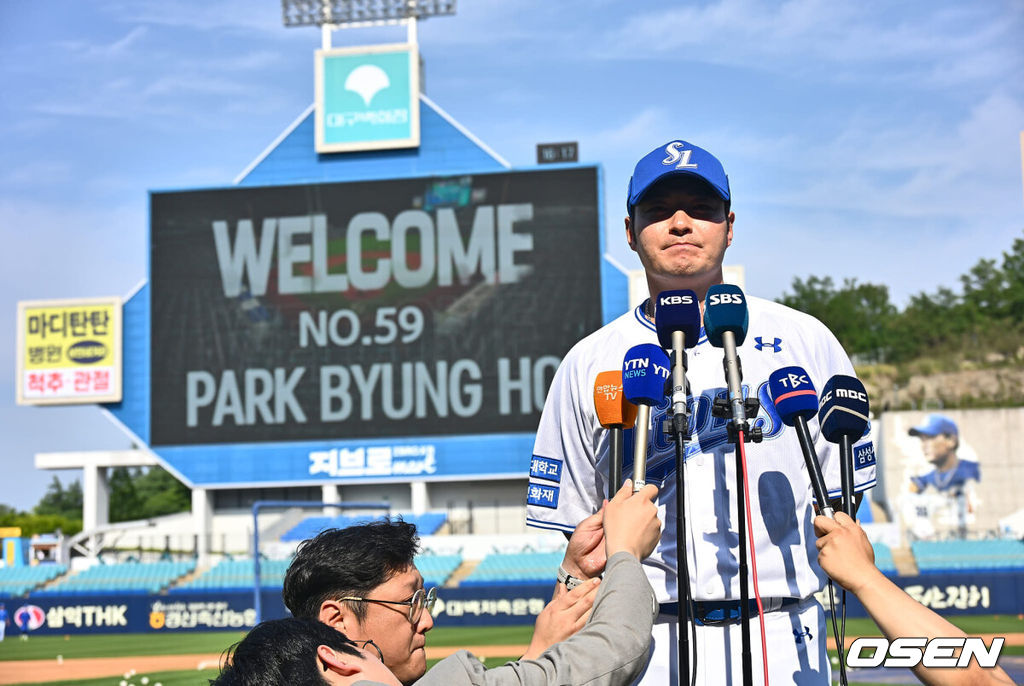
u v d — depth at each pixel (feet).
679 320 8.13
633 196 9.56
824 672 8.90
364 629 8.27
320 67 126.21
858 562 7.11
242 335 121.39
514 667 7.07
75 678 62.13
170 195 123.13
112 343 126.31
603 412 8.42
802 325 9.62
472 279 119.44
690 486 9.02
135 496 236.22
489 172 120.26
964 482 120.67
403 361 119.55
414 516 122.21
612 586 7.32
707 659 8.75
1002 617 82.84
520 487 128.06
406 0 134.00
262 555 119.75
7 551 128.47
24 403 126.00
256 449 120.47
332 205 121.80
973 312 202.80
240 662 6.21
